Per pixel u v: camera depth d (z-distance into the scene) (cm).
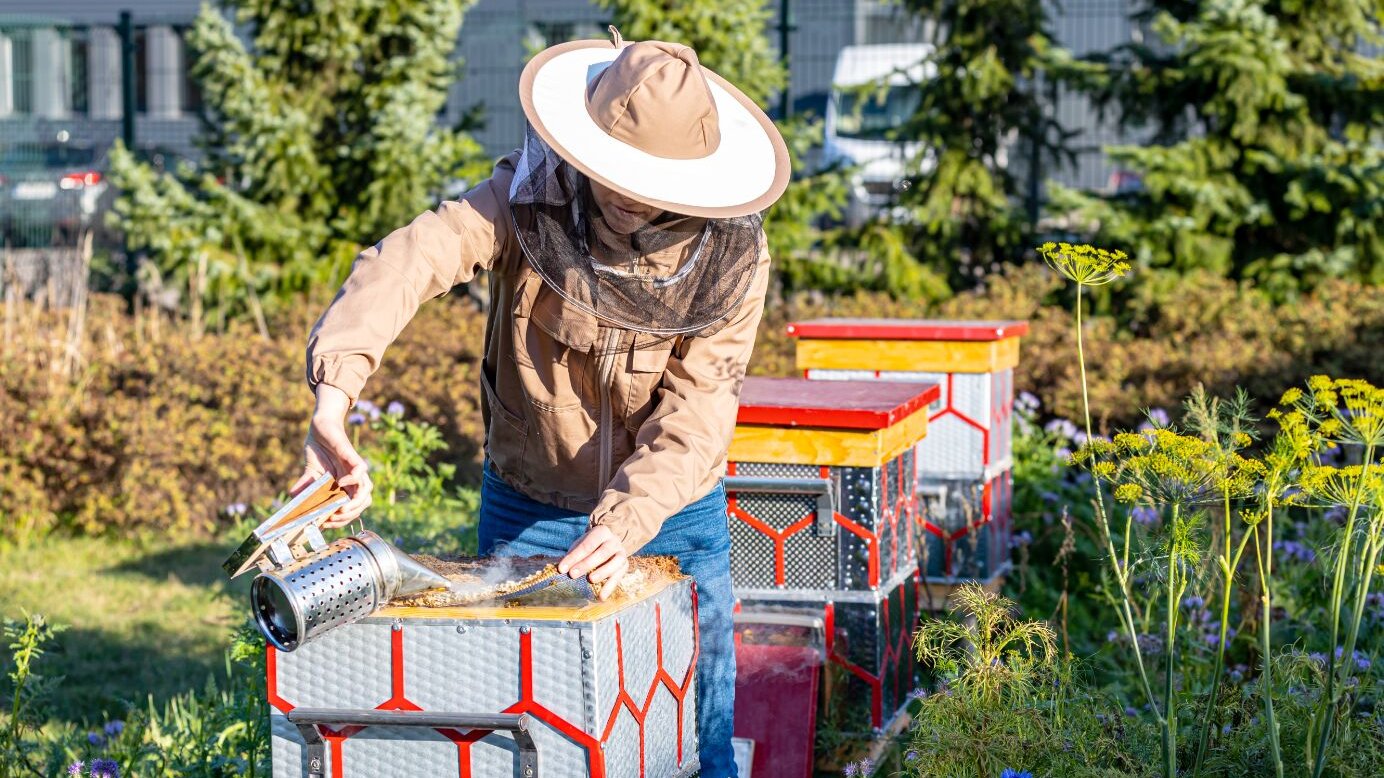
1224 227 927
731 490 368
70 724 407
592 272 239
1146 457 257
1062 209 949
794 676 350
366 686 208
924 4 988
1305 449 249
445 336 790
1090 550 530
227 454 691
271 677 212
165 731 379
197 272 919
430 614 204
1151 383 721
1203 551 296
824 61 1414
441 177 1005
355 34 953
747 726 346
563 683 200
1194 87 954
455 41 1003
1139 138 1191
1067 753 268
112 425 676
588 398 260
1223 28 912
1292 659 285
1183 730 280
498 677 202
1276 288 891
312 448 219
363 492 216
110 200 1084
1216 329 816
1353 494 246
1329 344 738
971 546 473
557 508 276
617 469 266
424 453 665
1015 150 1024
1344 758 260
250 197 983
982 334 466
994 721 266
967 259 1012
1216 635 400
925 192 979
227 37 967
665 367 254
